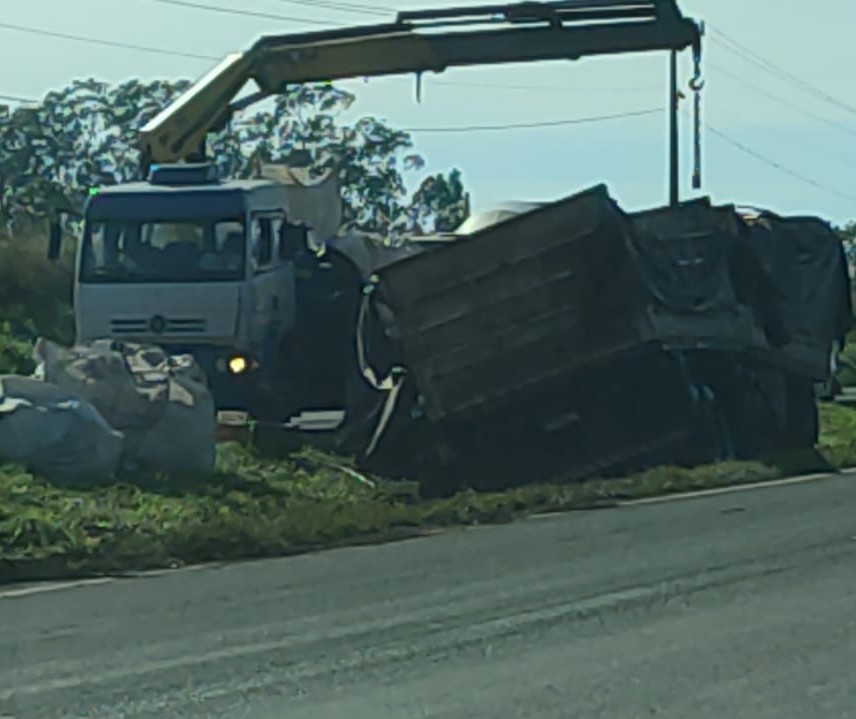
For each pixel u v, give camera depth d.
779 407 26.12
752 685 9.42
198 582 13.67
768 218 26.14
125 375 19.80
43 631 11.33
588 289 21.97
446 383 21.89
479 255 21.81
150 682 9.64
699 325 23.36
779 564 14.12
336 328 24.98
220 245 24.33
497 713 8.78
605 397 22.33
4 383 18.75
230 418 24.12
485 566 14.27
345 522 16.86
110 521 16.19
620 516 17.95
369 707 8.96
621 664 10.04
